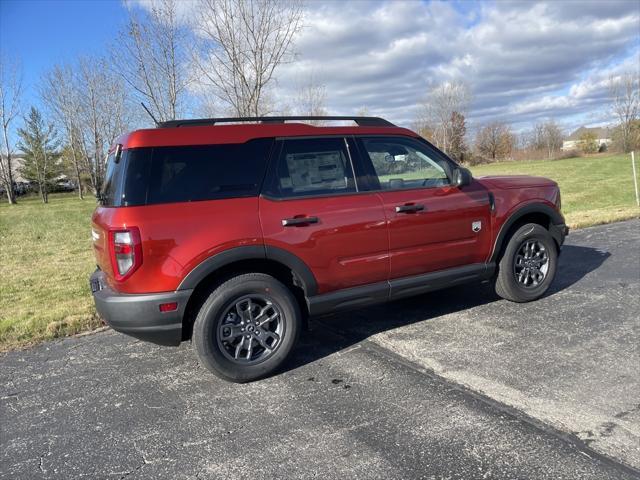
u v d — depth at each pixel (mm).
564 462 2500
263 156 3717
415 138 4441
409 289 4254
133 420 3203
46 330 4914
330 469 2574
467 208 4449
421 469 2520
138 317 3326
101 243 3570
